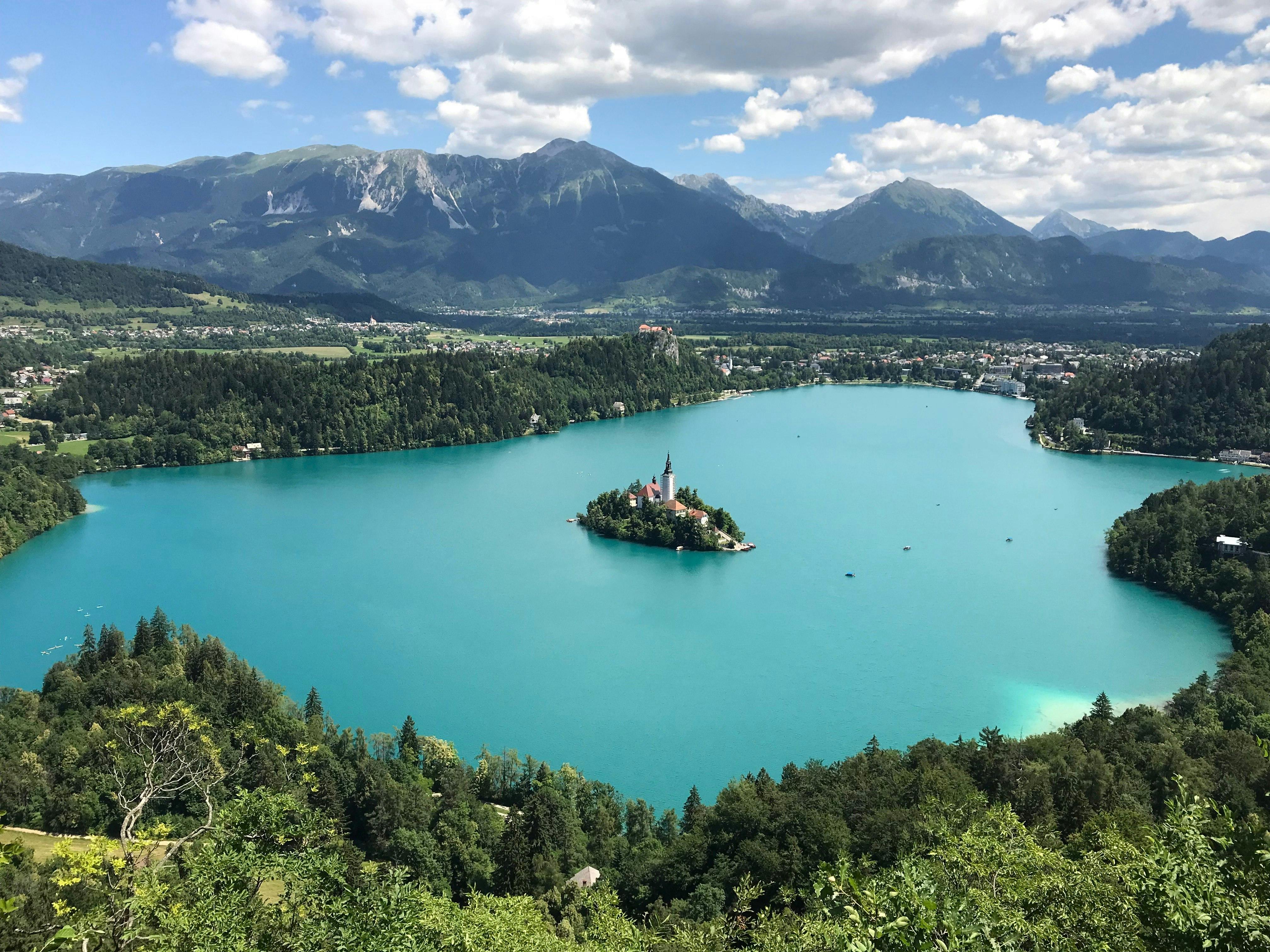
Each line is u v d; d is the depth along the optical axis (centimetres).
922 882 4478
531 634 18975
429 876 10356
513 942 6762
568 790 12294
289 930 5553
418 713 15500
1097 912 5231
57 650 18000
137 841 6097
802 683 16600
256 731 12619
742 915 8581
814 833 9519
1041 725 14912
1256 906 4066
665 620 19700
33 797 11162
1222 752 10819
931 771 10306
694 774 13700
